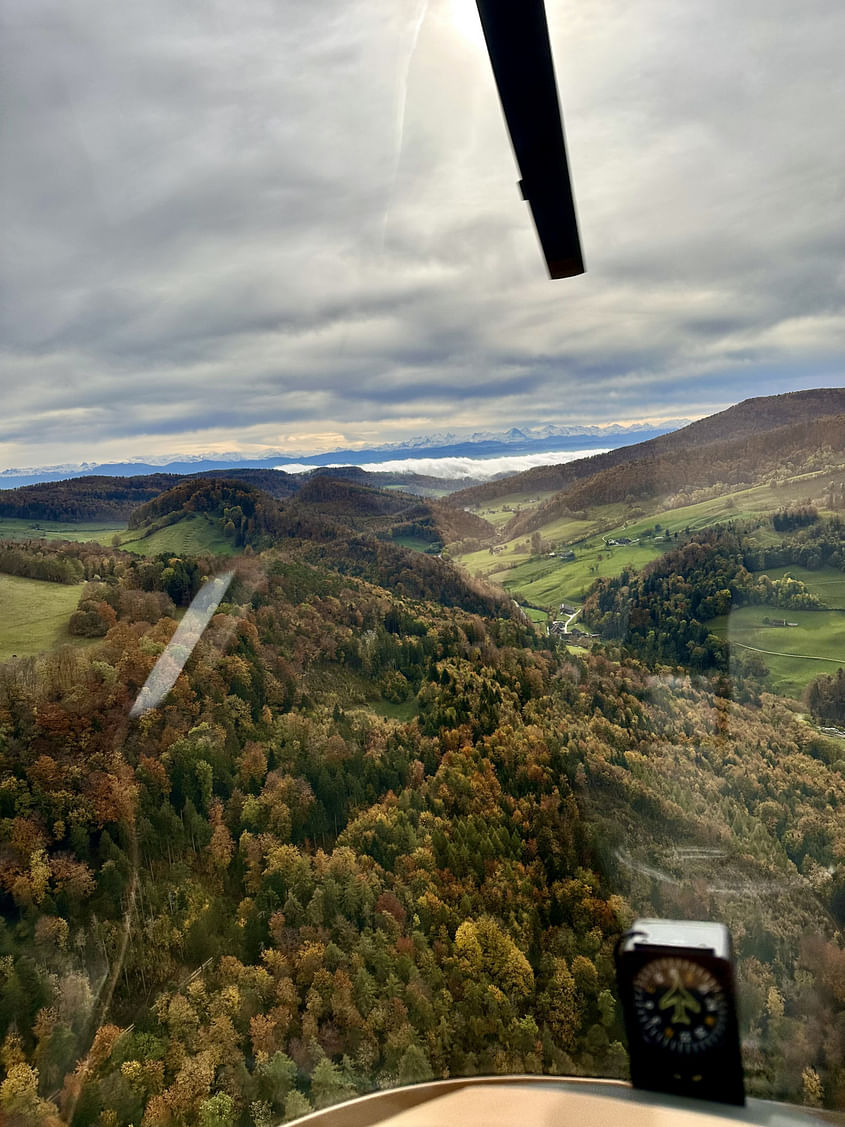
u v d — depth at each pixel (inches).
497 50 41.3
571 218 44.5
